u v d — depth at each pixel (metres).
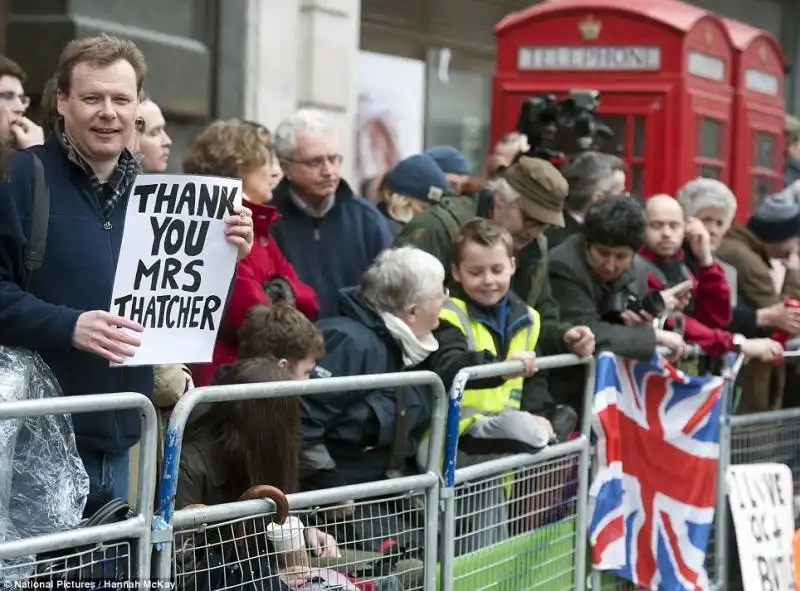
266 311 8.79
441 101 26.12
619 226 10.91
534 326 10.46
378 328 9.47
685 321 12.26
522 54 19.55
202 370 9.52
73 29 15.42
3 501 6.76
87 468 7.38
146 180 7.09
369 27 23.80
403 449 9.13
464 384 9.05
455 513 9.25
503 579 9.81
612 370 10.97
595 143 15.66
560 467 10.49
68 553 6.61
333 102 19.81
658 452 11.48
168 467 6.89
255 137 10.32
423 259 9.50
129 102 7.38
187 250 7.24
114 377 7.40
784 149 22.83
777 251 15.19
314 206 11.45
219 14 17.72
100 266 7.36
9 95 9.88
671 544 11.59
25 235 7.16
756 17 32.62
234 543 7.34
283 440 7.97
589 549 11.01
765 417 13.03
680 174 18.62
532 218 10.81
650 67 18.78
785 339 13.81
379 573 8.41
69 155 7.33
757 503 12.39
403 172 13.48
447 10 25.31
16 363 6.99
